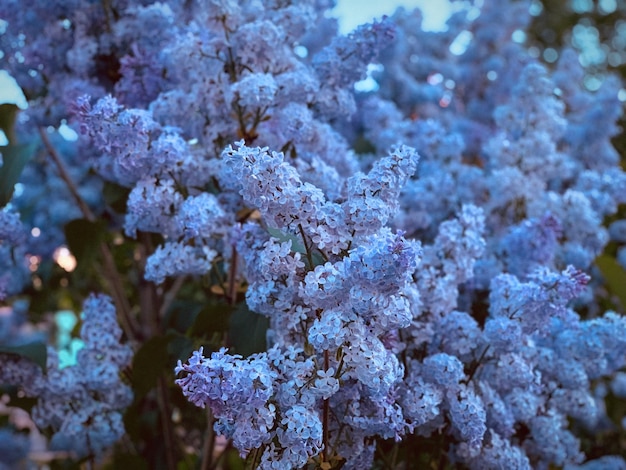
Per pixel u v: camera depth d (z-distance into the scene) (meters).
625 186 0.98
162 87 0.82
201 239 0.71
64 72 0.92
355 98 1.08
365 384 0.55
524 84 0.95
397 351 0.63
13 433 1.23
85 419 0.74
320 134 0.75
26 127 0.96
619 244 1.16
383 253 0.47
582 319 1.03
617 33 2.77
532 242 0.76
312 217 0.53
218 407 0.49
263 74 0.70
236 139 0.74
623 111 1.31
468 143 1.23
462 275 0.70
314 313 0.56
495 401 0.67
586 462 1.01
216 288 0.78
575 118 1.21
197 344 0.74
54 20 0.91
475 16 1.44
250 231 0.61
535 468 0.77
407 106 1.27
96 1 0.90
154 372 0.77
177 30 0.83
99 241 0.95
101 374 0.74
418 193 0.86
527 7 1.44
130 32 0.88
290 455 0.52
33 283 1.21
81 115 0.64
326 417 0.55
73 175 1.12
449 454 0.70
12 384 0.77
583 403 0.75
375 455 0.74
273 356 0.53
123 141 0.65
